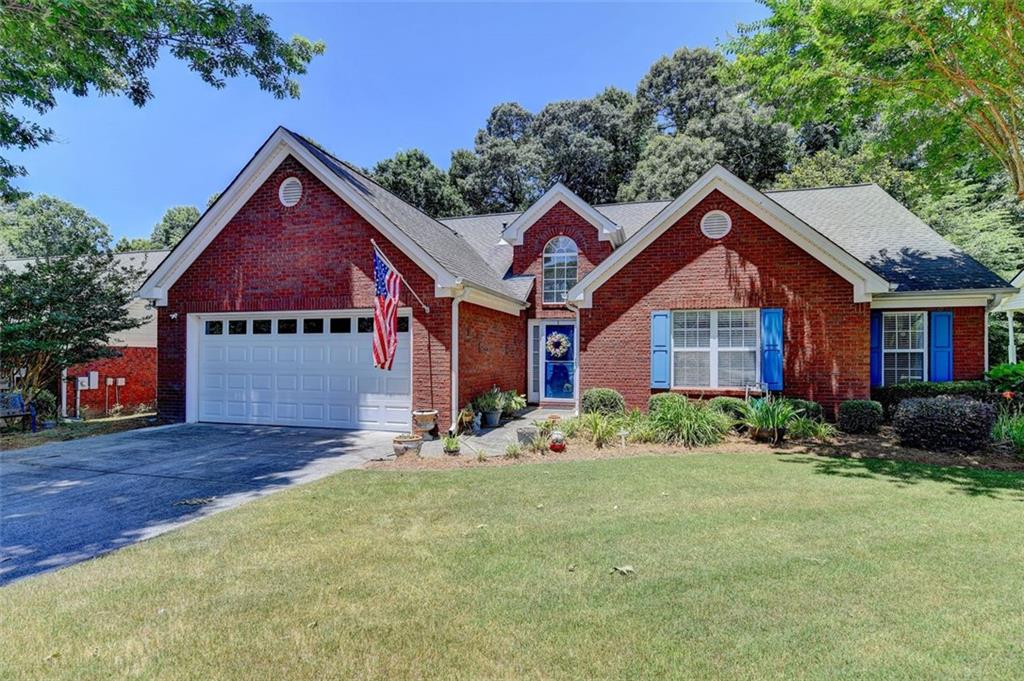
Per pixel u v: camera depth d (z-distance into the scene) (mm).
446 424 11453
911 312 12617
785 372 11594
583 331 12953
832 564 4434
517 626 3471
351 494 6723
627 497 6516
